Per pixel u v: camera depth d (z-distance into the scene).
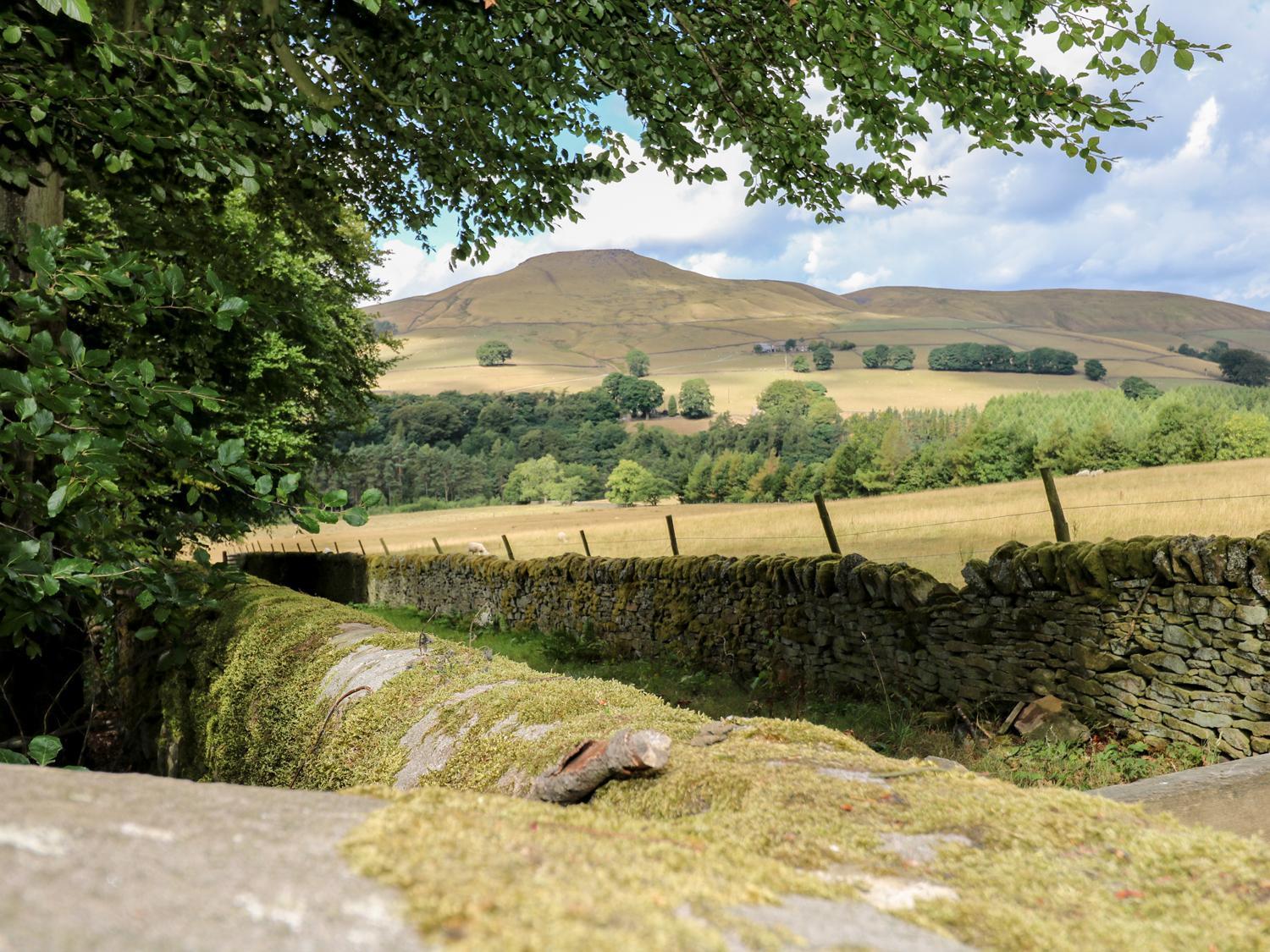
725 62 6.30
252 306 6.87
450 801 1.34
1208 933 1.10
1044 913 1.16
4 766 1.21
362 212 8.05
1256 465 20.77
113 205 6.23
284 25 6.04
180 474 3.59
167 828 0.99
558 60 6.15
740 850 1.29
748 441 129.75
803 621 8.59
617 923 0.87
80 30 4.35
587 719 2.41
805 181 7.12
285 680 4.09
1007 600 6.60
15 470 4.30
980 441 67.88
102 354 3.24
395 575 19.80
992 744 6.04
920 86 5.76
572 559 12.82
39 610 3.57
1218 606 5.15
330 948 0.76
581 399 165.50
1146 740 5.61
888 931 1.03
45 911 0.75
